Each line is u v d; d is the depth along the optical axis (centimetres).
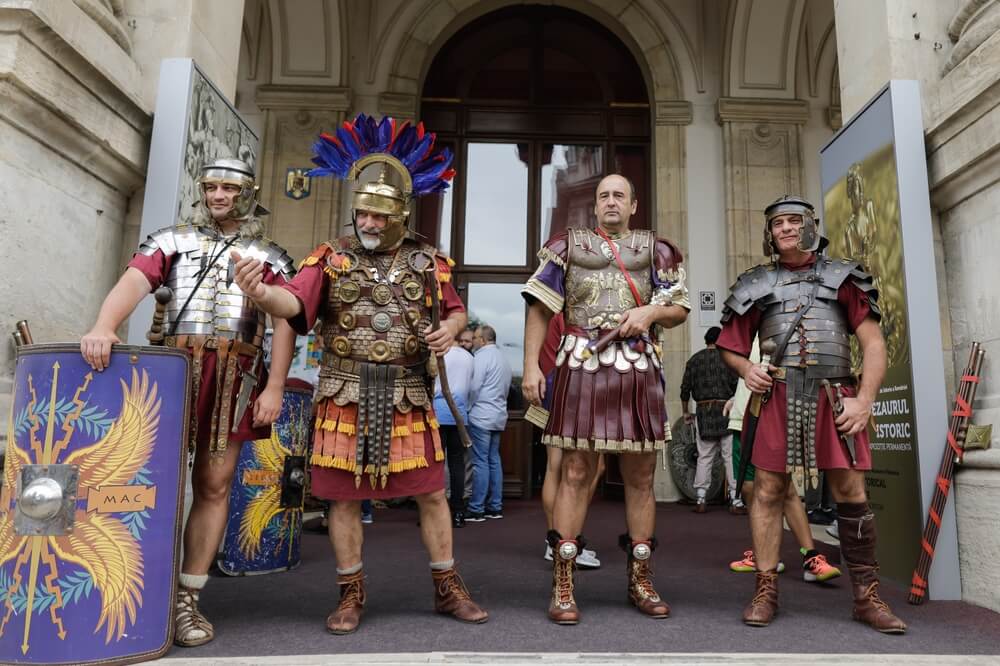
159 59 331
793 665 195
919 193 303
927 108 322
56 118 263
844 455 245
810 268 264
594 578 331
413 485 241
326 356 241
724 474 698
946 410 293
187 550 223
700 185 772
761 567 256
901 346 301
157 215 305
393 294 240
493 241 798
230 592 293
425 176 249
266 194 743
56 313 276
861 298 256
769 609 247
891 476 309
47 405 196
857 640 228
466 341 568
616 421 249
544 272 262
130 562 197
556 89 830
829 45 786
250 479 335
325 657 196
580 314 262
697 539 466
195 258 231
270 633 229
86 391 198
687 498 713
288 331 235
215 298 229
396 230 242
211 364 227
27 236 258
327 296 239
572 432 249
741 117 767
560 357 263
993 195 287
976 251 299
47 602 189
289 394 351
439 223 796
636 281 263
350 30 779
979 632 237
